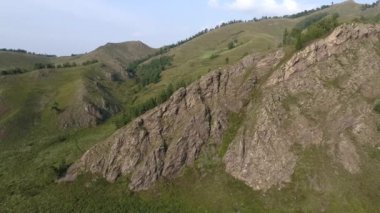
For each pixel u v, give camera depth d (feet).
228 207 347.97
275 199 341.82
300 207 329.72
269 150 368.27
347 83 399.03
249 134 386.52
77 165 422.00
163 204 363.56
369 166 342.44
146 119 427.33
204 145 404.57
